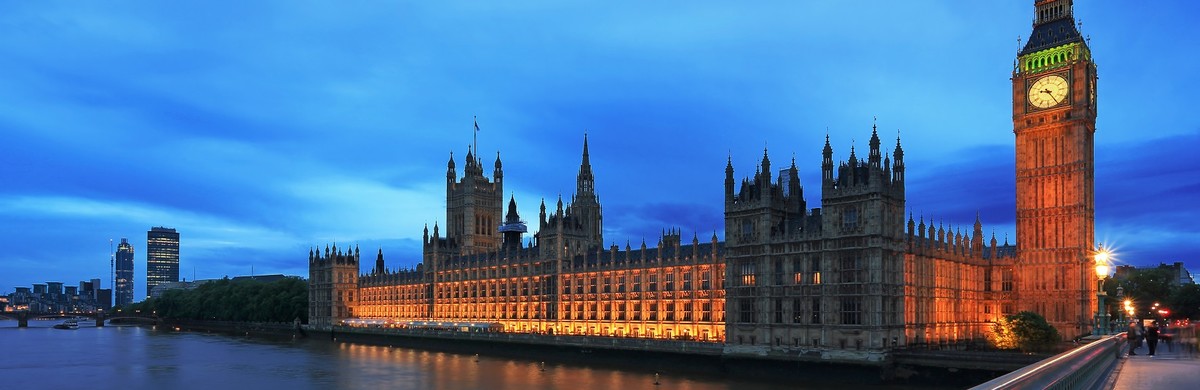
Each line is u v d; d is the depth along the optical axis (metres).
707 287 165.38
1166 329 100.69
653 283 176.50
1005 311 152.88
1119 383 38.31
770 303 139.75
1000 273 154.38
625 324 181.62
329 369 164.12
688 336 167.25
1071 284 143.50
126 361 183.88
